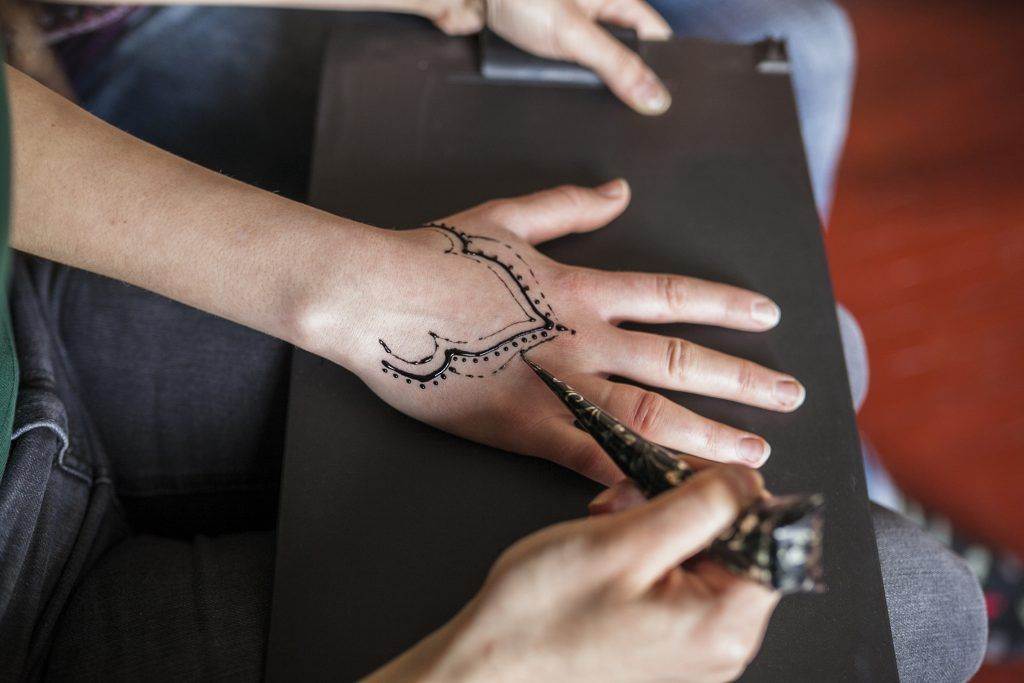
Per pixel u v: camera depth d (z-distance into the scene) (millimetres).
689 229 754
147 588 621
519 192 771
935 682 653
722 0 1020
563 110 817
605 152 796
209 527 792
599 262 737
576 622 453
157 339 746
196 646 588
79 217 656
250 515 791
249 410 750
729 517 427
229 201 669
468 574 589
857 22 1712
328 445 640
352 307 649
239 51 939
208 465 764
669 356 660
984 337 1374
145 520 778
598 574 440
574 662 466
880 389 1343
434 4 850
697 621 435
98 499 666
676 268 734
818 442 655
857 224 1482
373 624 572
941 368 1353
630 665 463
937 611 673
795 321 711
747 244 749
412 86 825
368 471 630
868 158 1545
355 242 661
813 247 749
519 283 677
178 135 912
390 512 613
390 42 855
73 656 583
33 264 755
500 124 807
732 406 669
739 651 445
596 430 520
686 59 858
